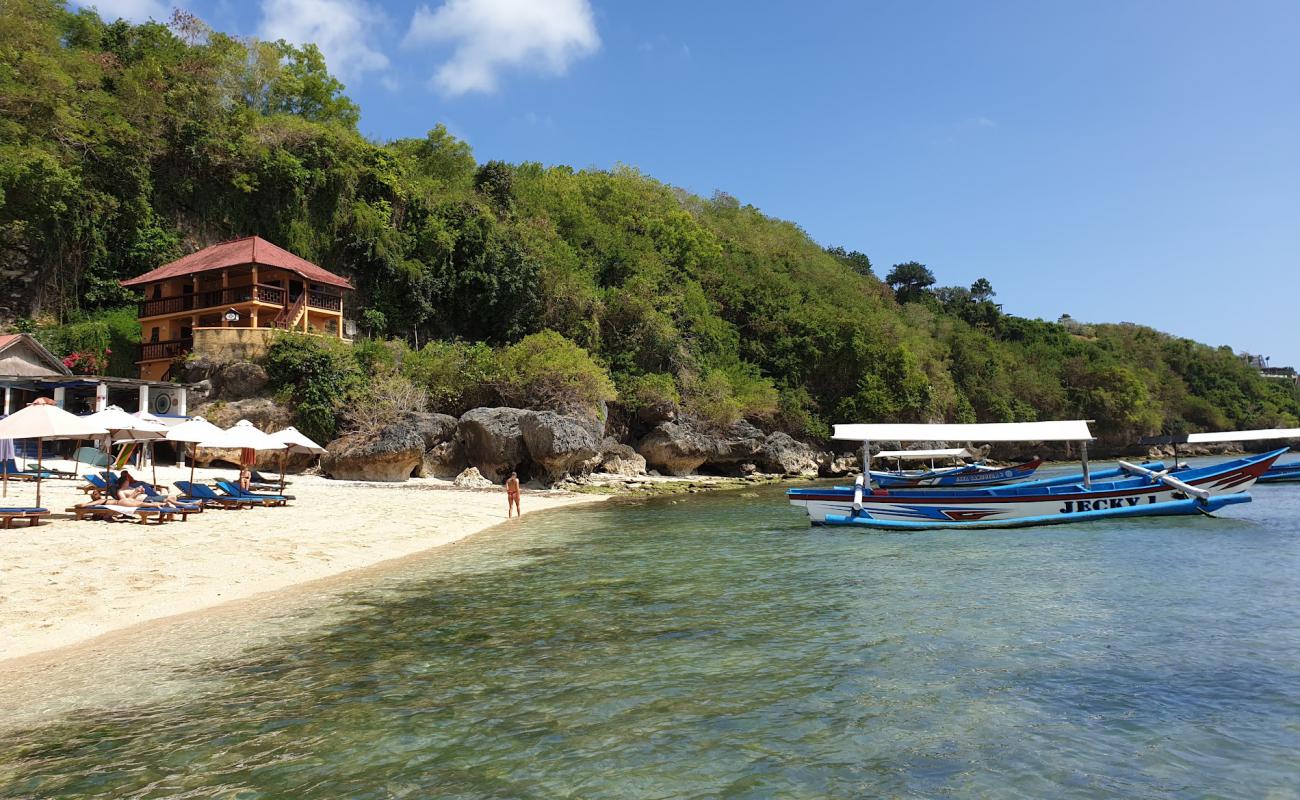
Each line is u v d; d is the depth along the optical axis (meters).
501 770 5.56
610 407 40.88
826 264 81.56
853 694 7.10
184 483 19.55
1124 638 8.89
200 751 5.92
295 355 30.98
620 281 52.78
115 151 35.09
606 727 6.36
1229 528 18.16
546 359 36.41
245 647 8.77
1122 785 5.30
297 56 48.81
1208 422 86.38
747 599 11.25
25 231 31.89
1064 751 5.86
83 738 6.18
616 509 25.28
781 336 57.38
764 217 86.69
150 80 38.28
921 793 5.17
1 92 33.16
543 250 47.00
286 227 39.81
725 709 6.75
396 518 20.30
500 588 12.19
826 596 11.41
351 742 6.08
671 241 60.03
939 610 10.40
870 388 55.66
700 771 5.52
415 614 10.40
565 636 9.23
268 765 5.66
